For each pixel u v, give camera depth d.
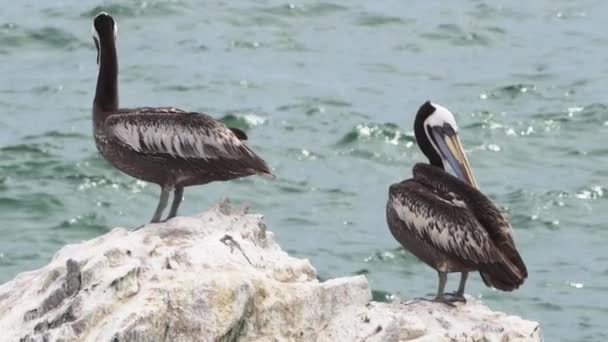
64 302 12.42
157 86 37.00
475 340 13.37
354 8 46.34
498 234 15.04
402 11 46.28
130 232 13.98
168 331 12.20
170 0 45.22
